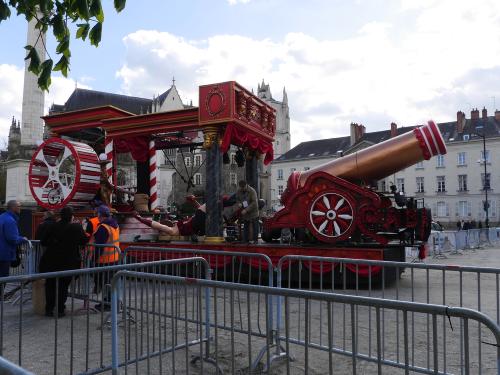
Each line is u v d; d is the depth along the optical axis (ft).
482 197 203.82
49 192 40.86
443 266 15.92
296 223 32.83
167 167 207.51
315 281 30.76
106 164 39.65
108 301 23.44
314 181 32.14
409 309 9.18
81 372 14.88
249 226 36.58
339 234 31.30
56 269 23.93
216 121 34.27
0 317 13.51
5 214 26.40
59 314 23.91
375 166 31.73
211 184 34.88
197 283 12.63
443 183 214.07
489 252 71.61
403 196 31.42
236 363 16.29
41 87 17.11
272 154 42.29
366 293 28.60
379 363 9.47
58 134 44.75
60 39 17.02
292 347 18.12
